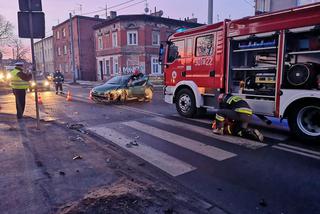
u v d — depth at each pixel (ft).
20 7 19.95
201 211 10.12
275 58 20.57
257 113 22.00
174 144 19.04
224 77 24.53
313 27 17.60
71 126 24.39
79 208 9.74
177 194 11.39
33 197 10.56
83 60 128.36
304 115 19.27
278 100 20.08
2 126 23.34
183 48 28.99
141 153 17.03
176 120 27.86
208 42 25.90
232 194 11.61
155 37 101.04
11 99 48.57
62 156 15.56
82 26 126.52
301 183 12.71
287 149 17.88
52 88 75.72
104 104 41.14
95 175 12.87
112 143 19.25
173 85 30.81
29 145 17.60
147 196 10.92
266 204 10.80
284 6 46.85
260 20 20.85
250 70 22.50
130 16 96.84
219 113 21.81
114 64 105.40
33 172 13.06
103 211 9.59
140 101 45.32
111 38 105.29
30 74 28.02
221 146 18.56
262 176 13.52
